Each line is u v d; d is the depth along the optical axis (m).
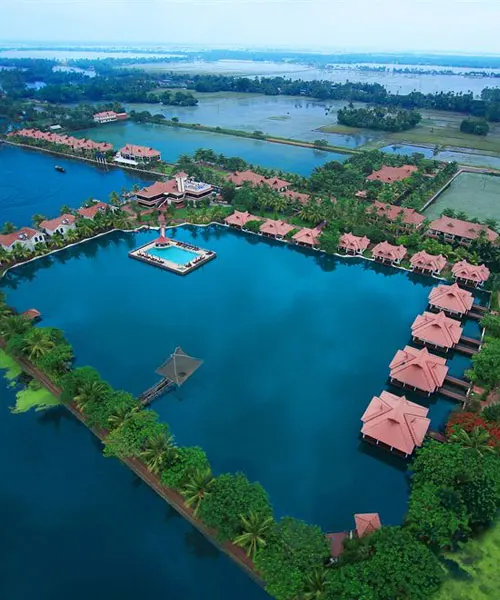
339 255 118.81
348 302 100.44
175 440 66.12
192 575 50.69
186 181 159.00
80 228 125.81
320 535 48.47
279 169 189.00
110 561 52.19
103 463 64.00
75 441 67.25
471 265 106.06
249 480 60.47
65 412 71.88
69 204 152.88
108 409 63.75
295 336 88.75
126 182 174.62
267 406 72.44
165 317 94.50
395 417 63.38
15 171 185.38
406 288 106.44
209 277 110.81
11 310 91.94
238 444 65.75
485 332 87.94
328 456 64.25
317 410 71.81
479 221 135.50
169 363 76.06
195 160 192.62
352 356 83.44
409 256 115.88
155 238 130.38
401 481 61.06
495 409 64.75
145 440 59.97
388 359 82.75
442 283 106.62
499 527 54.19
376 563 44.47
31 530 55.34
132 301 100.56
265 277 111.06
